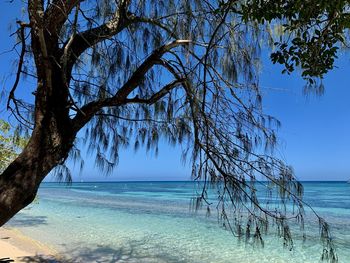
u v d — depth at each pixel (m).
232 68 4.73
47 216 23.05
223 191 3.84
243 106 4.20
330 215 24.75
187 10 4.86
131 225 19.30
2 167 9.60
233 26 4.58
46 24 3.82
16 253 11.95
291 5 3.06
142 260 11.98
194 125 4.04
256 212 3.77
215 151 3.91
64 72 3.71
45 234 16.25
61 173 4.48
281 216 3.73
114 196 47.78
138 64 5.12
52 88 3.87
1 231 16.38
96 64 5.00
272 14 3.10
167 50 4.35
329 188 80.50
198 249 13.37
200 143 3.97
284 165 3.79
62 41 4.35
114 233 16.75
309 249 11.84
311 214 13.73
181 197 44.53
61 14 3.83
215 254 12.62
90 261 11.74
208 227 18.09
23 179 3.53
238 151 3.90
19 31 4.09
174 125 4.78
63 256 12.20
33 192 3.62
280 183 3.71
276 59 3.48
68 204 33.06
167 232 16.95
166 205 32.28
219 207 3.90
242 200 3.79
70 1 3.84
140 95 5.13
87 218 22.33
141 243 14.54
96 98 4.92
